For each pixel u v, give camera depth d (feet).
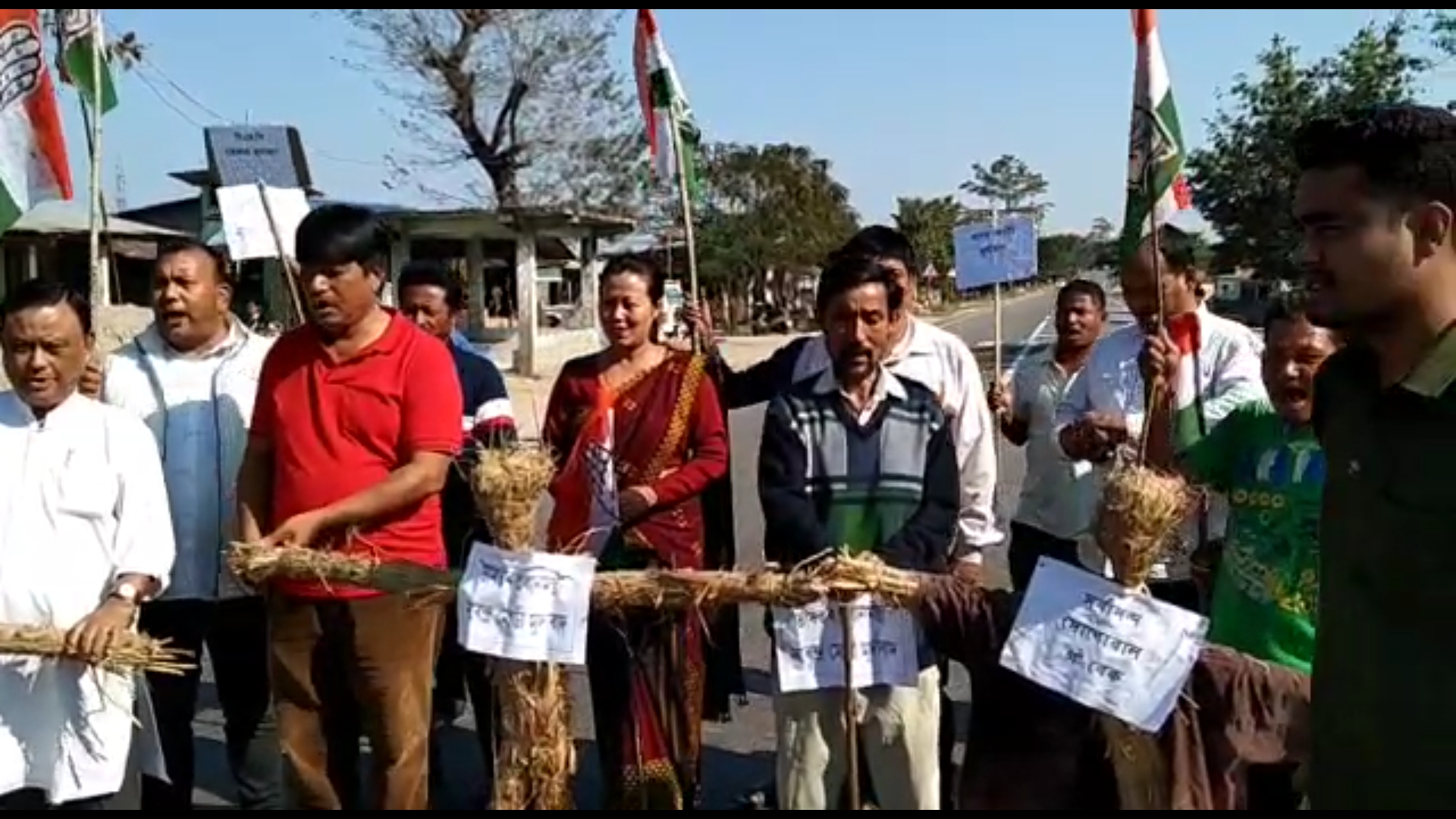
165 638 14.26
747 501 39.32
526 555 11.53
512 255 102.53
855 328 12.44
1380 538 7.48
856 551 12.14
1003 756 10.61
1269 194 75.15
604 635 14.16
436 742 18.37
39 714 12.07
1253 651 11.48
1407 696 7.38
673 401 14.84
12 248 81.82
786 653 11.32
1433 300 7.48
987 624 10.60
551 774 11.98
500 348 98.63
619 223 98.32
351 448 12.87
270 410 13.32
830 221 161.99
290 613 12.77
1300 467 11.32
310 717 12.94
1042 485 17.79
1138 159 12.25
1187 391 14.89
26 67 14.23
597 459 14.70
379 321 13.09
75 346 12.48
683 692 14.26
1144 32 12.05
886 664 11.23
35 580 12.16
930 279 170.09
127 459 12.60
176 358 15.12
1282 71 75.00
